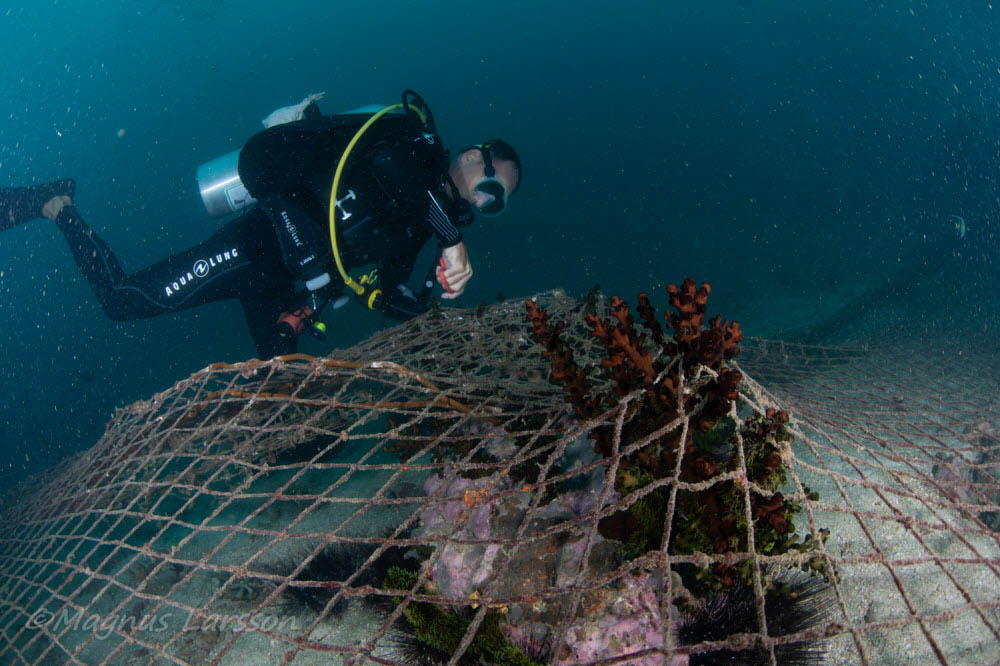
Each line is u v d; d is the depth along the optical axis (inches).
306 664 92.0
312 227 147.5
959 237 519.5
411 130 144.5
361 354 135.2
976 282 342.0
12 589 110.3
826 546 85.0
